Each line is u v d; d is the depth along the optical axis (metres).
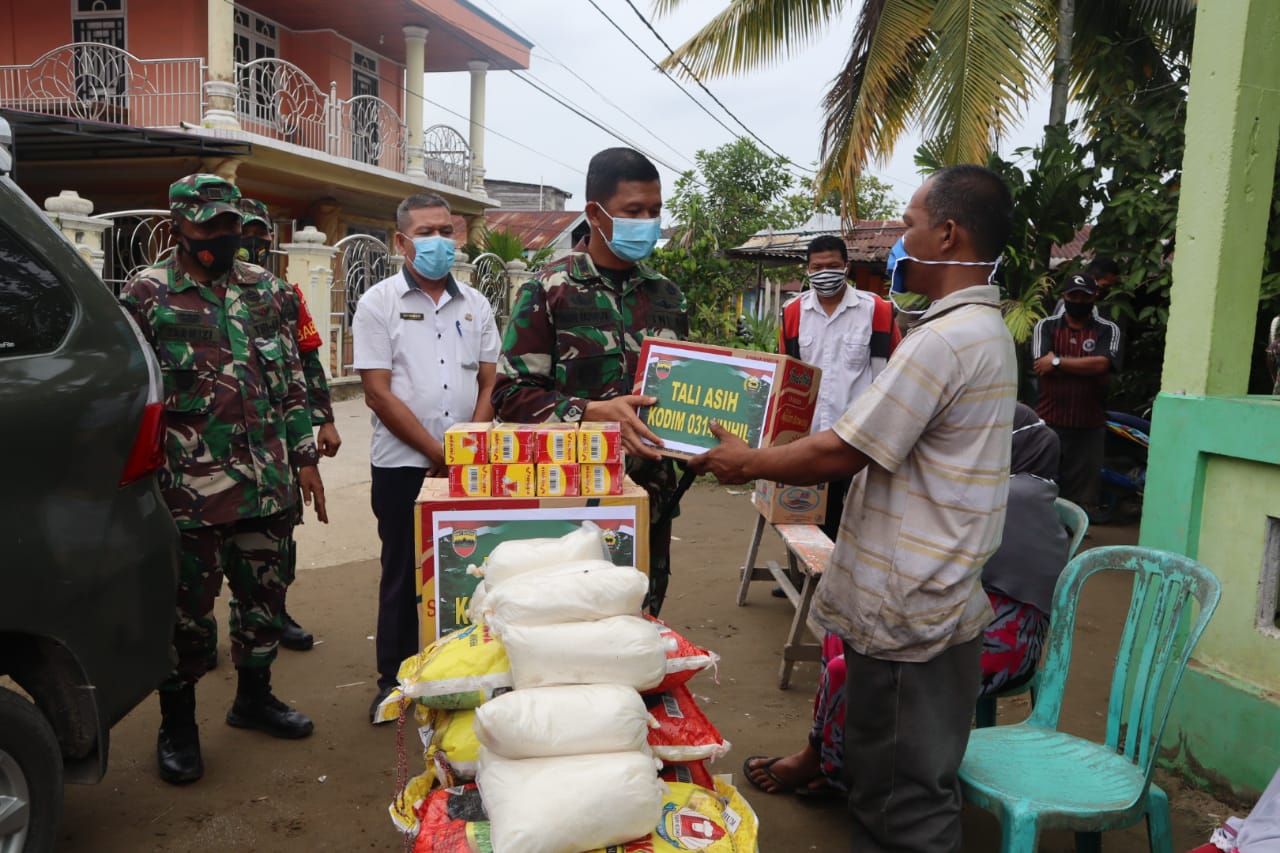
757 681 4.03
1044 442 3.01
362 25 16.41
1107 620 4.87
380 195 15.30
